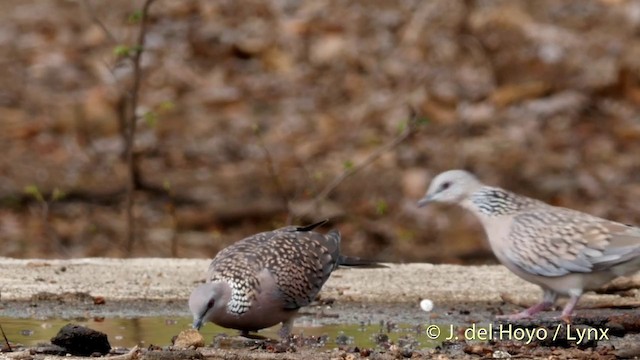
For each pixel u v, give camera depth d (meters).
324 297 9.91
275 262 8.70
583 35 22.36
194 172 17.70
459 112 19.59
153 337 8.64
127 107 18.84
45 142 18.53
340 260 9.41
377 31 22.97
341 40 22.42
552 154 18.42
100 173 17.50
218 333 8.97
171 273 10.47
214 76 21.39
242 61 22.19
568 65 21.05
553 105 19.91
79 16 24.05
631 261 9.18
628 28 22.67
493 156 18.27
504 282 10.49
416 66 21.42
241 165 18.03
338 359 7.86
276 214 16.25
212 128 19.31
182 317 9.32
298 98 20.66
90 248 15.29
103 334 8.02
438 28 22.58
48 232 14.52
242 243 8.99
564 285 9.34
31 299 9.64
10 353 7.81
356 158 18.12
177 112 19.81
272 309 8.63
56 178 17.28
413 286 10.26
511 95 20.12
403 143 18.59
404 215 16.48
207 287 8.38
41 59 21.88
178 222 15.98
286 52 22.25
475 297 10.05
